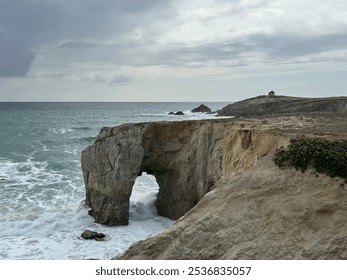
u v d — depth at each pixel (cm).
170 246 1520
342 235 1407
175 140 3569
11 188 3962
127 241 2792
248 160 2417
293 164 1722
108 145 3372
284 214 1520
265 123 3127
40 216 3212
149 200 3744
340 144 1895
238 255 1434
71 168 4881
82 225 3152
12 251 2512
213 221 1543
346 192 1534
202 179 3297
